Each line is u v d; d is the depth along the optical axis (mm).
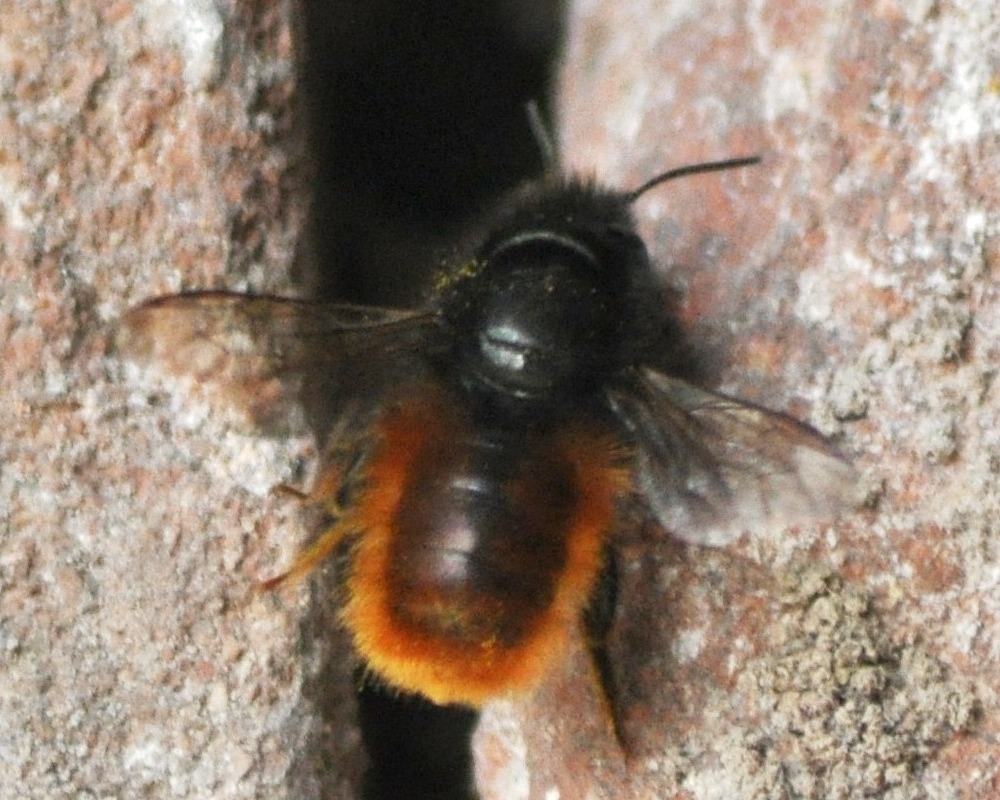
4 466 115
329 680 117
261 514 116
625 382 117
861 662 114
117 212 116
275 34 117
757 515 115
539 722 117
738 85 121
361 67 126
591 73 125
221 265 116
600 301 116
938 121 118
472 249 118
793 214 119
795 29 120
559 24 127
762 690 114
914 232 117
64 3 116
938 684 114
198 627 115
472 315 116
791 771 114
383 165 126
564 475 115
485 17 127
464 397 116
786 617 115
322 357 117
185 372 116
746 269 118
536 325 115
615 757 115
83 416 115
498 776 118
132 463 115
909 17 119
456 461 115
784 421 114
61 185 116
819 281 118
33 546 115
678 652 115
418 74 126
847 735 114
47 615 115
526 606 113
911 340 116
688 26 123
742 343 118
